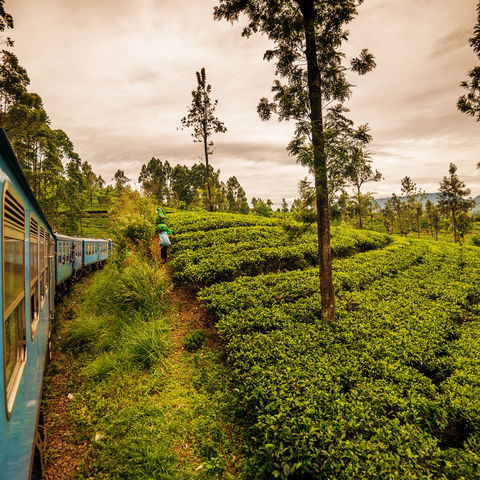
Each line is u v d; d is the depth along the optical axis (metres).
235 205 80.44
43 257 5.30
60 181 31.88
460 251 25.55
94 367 6.30
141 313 8.49
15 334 2.56
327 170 6.65
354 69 7.34
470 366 6.34
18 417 2.41
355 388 5.29
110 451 4.34
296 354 6.21
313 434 4.09
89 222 51.06
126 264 10.60
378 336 7.33
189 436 4.73
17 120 26.58
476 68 9.20
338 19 6.91
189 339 7.45
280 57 7.38
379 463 3.71
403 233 68.31
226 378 6.16
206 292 9.54
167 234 13.09
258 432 4.71
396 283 12.40
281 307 8.57
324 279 7.55
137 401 5.45
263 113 7.64
